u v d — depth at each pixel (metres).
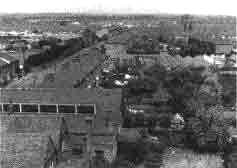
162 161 51.91
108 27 192.62
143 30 180.12
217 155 54.38
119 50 134.88
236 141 56.53
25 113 60.00
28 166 36.62
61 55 135.50
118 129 55.53
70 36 178.75
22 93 63.88
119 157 51.81
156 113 67.06
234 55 136.12
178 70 97.75
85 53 124.88
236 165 50.03
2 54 114.38
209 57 128.12
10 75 106.44
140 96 80.50
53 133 43.06
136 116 64.50
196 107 66.50
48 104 60.19
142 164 50.72
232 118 64.06
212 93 78.69
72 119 53.31
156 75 95.56
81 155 44.19
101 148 48.12
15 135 39.72
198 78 92.06
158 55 129.75
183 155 53.88
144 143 54.72
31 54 120.62
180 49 140.50
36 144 38.62
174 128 60.97
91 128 50.94
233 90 81.31
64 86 77.75
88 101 59.75
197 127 57.81
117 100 59.78
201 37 177.62
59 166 41.28
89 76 96.81
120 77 97.62
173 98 74.50
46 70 101.94
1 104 61.69
